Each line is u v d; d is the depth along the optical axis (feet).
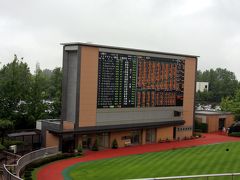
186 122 196.24
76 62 149.28
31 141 150.71
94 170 114.73
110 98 157.07
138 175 105.19
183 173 106.63
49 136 149.69
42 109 194.90
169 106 184.14
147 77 170.71
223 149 154.51
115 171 111.86
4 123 147.74
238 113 239.09
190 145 171.83
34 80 203.72
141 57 166.81
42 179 104.12
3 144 138.31
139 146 169.27
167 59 179.32
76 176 106.73
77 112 147.02
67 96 153.17
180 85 188.55
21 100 188.75
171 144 175.73
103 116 155.63
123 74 160.56
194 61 195.42
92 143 157.38
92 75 150.30
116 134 164.96
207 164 119.96
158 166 118.11
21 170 110.52
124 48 159.02
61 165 124.06
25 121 186.09
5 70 190.39
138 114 169.17
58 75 244.22
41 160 124.88
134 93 166.09
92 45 148.77
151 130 180.96
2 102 182.60
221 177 93.30
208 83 506.07
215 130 231.71
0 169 108.99
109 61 154.92
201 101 450.71
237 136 207.41
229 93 474.90
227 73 581.53
